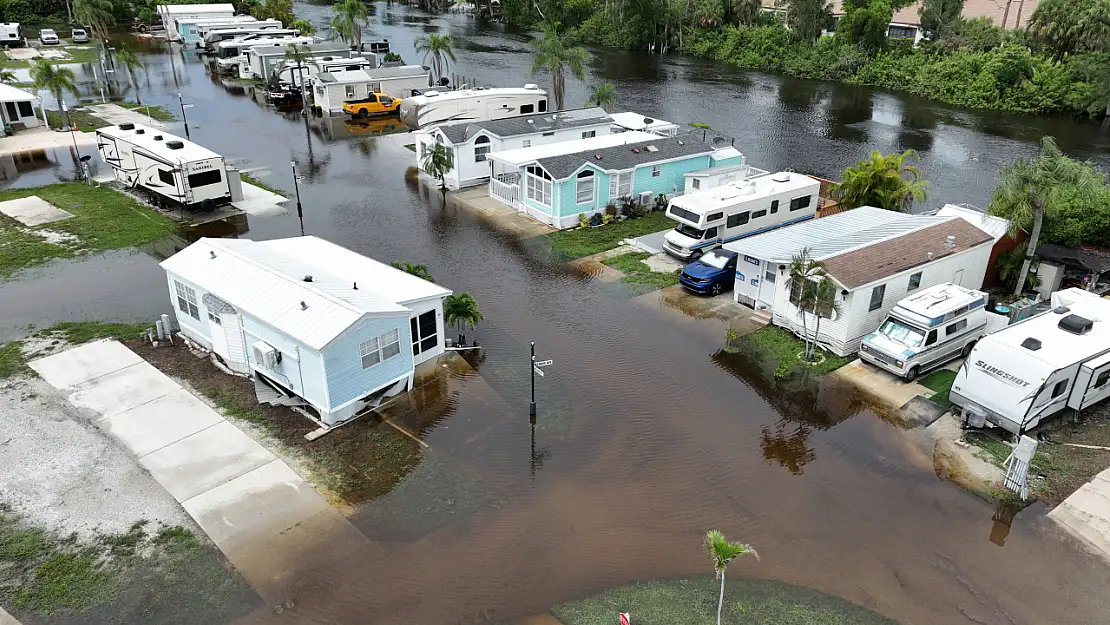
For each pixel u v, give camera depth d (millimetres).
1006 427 18516
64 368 21688
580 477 17562
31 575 14547
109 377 21219
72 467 17484
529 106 52250
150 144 35094
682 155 35875
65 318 24781
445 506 16562
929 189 41562
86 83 62375
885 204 30578
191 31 80750
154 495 16656
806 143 51156
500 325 24781
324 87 53812
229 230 32750
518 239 32188
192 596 14125
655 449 18625
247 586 14367
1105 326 20062
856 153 48875
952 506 16641
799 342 23797
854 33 76375
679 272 28906
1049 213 26344
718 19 90250
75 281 27594
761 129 54969
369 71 56625
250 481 17172
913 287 23625
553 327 24719
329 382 18547
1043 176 24141
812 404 20562
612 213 34156
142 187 36812
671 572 14867
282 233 32500
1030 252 25375
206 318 21844
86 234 31922
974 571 14852
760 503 16781
